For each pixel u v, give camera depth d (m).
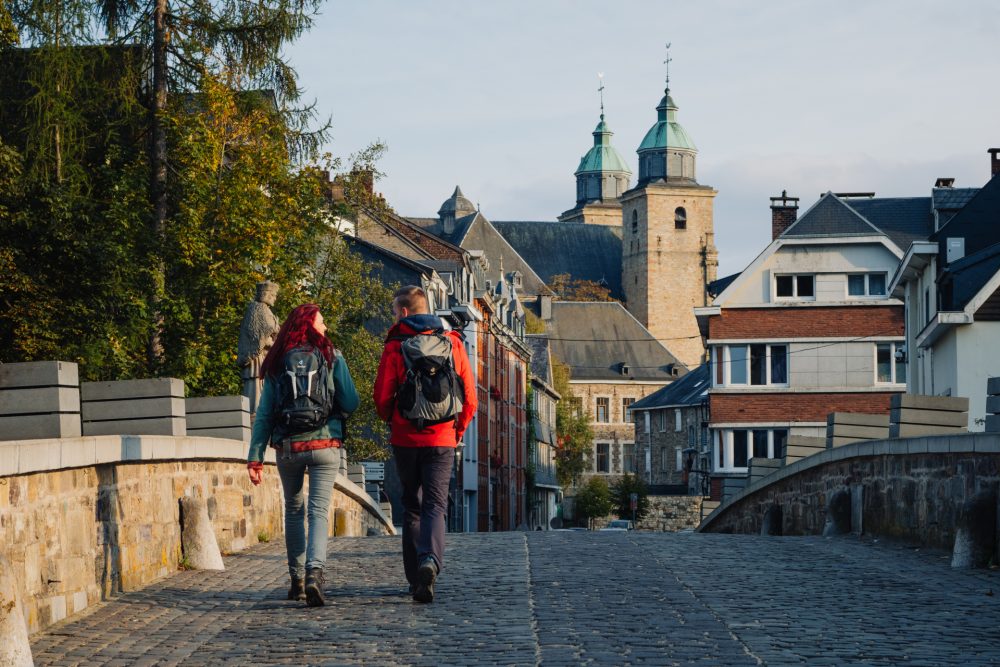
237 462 15.29
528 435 88.00
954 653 7.73
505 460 76.12
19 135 29.91
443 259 70.38
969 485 14.10
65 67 28.72
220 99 30.20
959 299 37.94
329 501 10.06
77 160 30.61
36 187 27.67
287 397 9.91
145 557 11.46
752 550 14.48
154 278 28.67
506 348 77.06
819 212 61.25
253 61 31.30
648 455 111.69
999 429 13.22
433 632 8.53
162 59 31.03
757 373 61.12
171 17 30.91
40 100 28.67
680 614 9.18
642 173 176.12
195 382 29.05
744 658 7.51
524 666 7.31
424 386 9.80
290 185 31.78
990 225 42.81
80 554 9.80
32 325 26.05
